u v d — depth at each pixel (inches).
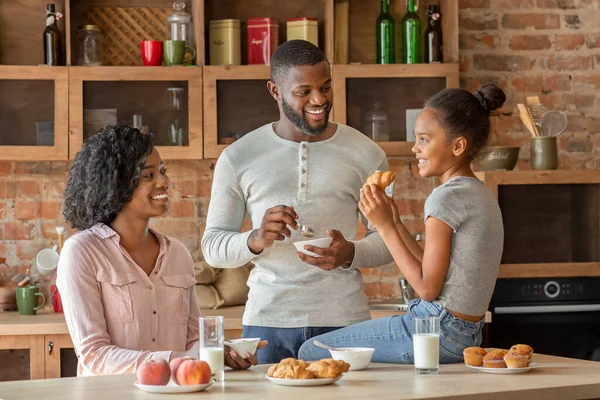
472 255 92.1
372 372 90.4
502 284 169.2
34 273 185.3
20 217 185.3
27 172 185.5
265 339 111.9
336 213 115.1
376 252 111.9
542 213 169.8
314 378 82.7
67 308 102.4
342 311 112.0
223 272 177.2
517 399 79.7
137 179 104.6
